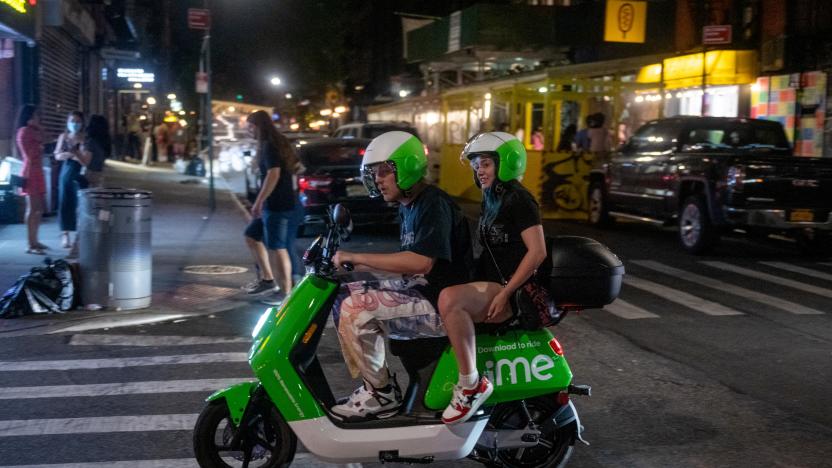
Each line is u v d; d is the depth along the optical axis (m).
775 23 19.58
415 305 4.56
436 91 30.50
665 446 5.54
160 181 26.31
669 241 15.44
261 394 4.62
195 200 21.03
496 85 22.23
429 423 4.50
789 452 5.46
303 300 4.50
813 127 18.50
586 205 19.42
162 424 5.80
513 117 20.94
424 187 4.65
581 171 19.36
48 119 19.25
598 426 5.89
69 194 12.33
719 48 19.64
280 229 9.49
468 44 25.72
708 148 14.81
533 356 4.64
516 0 34.94
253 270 11.45
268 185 9.30
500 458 4.96
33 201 11.88
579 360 7.54
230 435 4.80
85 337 8.07
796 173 12.68
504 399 4.61
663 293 10.43
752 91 20.20
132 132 37.44
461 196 23.31
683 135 14.88
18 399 6.30
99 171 12.48
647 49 24.52
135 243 8.95
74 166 12.32
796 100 18.89
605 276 4.62
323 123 52.00
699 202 13.53
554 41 26.03
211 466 4.70
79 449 5.34
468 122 24.45
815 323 8.97
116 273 8.88
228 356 7.52
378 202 14.77
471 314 4.46
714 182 13.16
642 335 8.43
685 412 6.20
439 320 4.55
